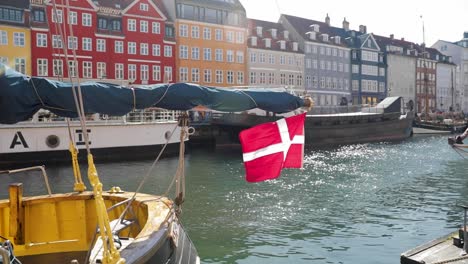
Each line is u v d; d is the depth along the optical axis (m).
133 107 5.61
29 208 6.31
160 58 48.38
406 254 7.98
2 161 25.02
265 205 15.47
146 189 18.69
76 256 6.23
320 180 21.23
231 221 13.16
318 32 66.94
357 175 22.88
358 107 49.97
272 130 6.24
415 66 82.12
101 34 44.12
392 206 15.38
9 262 3.72
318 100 65.38
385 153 34.28
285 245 10.88
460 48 94.62
